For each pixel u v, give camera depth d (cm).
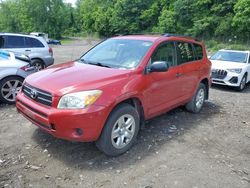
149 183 378
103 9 8094
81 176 385
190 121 628
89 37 8269
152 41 532
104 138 418
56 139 488
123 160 432
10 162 409
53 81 425
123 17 7088
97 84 413
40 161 416
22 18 8212
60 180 374
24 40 1115
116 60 511
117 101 419
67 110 388
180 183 381
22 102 449
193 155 463
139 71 473
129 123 451
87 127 394
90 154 443
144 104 479
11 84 680
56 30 8238
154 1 6669
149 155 452
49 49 1187
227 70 1076
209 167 427
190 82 622
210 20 4747
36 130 525
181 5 5219
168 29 5434
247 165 444
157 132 546
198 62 658
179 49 592
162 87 519
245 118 687
